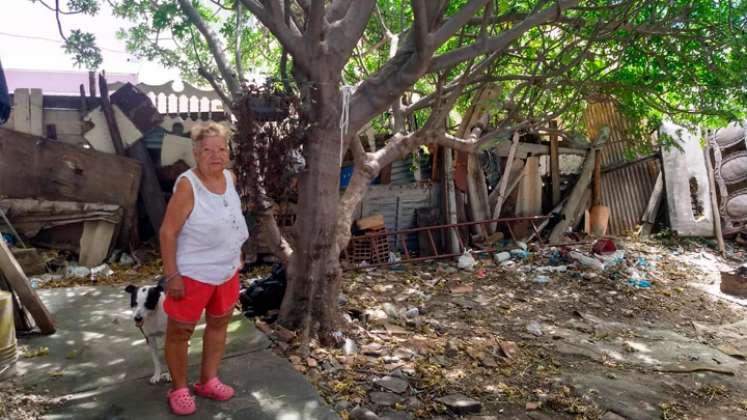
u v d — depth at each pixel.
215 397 3.32
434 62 4.52
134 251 7.61
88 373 3.66
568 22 5.82
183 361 3.10
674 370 4.71
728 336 5.80
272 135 4.36
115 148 7.76
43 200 7.12
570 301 6.71
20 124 7.48
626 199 10.50
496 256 8.40
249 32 6.92
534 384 4.21
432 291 6.85
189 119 8.09
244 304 5.26
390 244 8.82
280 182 4.44
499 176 9.55
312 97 4.45
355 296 6.28
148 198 7.88
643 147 8.30
